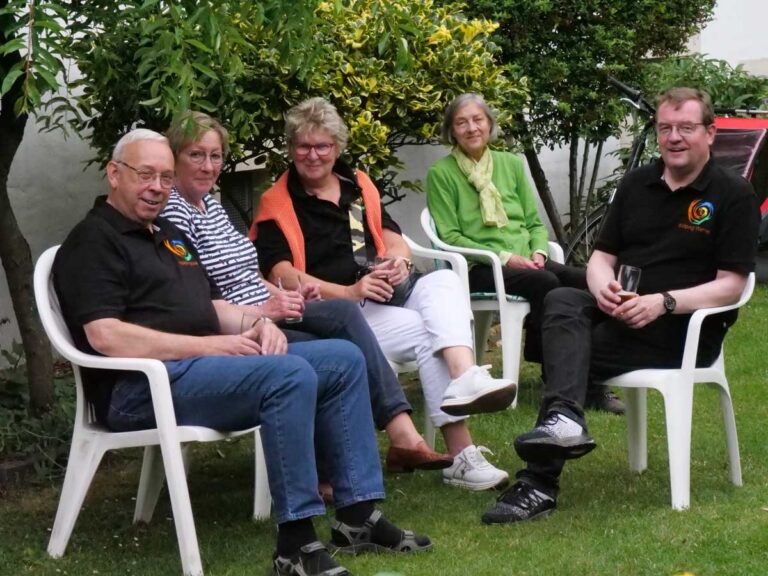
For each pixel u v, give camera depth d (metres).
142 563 4.02
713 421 5.68
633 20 8.76
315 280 4.98
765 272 9.09
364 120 6.15
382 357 4.52
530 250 6.36
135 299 4.05
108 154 5.93
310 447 3.76
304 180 5.13
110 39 4.76
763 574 3.68
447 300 4.86
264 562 3.97
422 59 6.55
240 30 5.73
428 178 6.33
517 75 8.07
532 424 5.75
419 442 4.45
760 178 8.89
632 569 3.75
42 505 4.78
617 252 4.83
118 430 4.00
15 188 6.51
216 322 4.25
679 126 4.52
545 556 3.88
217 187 7.15
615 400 6.01
